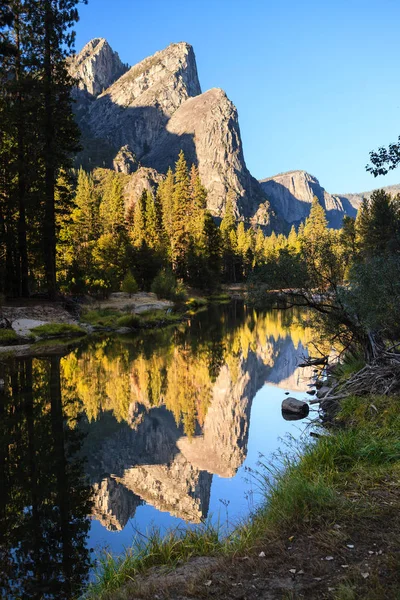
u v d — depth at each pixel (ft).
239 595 10.21
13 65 98.73
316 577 10.59
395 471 17.39
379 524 13.04
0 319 77.20
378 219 148.36
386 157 31.48
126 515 21.34
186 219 247.70
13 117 95.25
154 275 185.57
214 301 210.59
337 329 43.96
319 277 45.44
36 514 21.61
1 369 56.95
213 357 69.15
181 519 20.51
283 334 97.71
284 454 26.27
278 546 12.48
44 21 96.12
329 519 13.69
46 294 105.09
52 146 97.66
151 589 11.16
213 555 13.65
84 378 53.67
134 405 43.27
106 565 14.30
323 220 331.98
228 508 21.27
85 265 168.76
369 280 33.06
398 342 35.70
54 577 16.05
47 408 41.04
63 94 101.09
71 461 28.99
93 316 107.86
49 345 76.18
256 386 50.80
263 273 46.03
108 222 248.73
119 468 27.86
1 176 102.99
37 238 106.52
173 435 34.53
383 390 30.91
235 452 30.01
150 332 100.99
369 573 10.32
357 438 21.79
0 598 14.73
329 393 36.29
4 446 31.60
